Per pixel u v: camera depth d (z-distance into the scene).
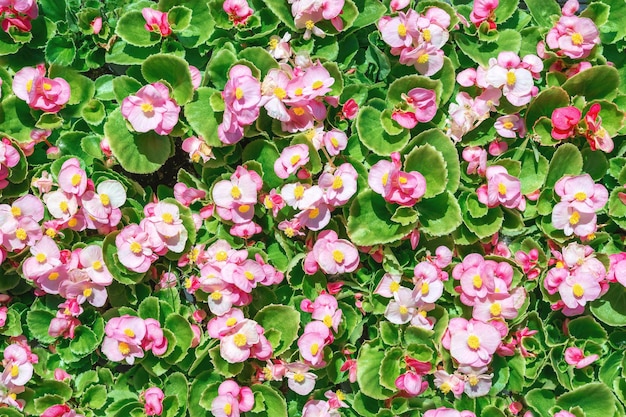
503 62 0.67
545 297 0.67
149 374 0.67
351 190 0.65
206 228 0.67
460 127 0.67
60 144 0.67
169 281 0.67
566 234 0.67
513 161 0.68
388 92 0.68
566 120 0.68
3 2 0.66
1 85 0.67
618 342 0.68
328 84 0.65
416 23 0.67
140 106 0.65
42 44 0.69
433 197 0.67
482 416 0.66
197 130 0.66
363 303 0.67
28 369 0.65
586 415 0.67
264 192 0.67
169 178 0.73
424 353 0.66
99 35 0.68
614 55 0.71
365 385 0.65
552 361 0.66
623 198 0.68
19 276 0.67
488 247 0.69
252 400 0.65
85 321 0.67
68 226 0.66
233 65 0.66
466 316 0.67
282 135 0.67
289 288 0.67
